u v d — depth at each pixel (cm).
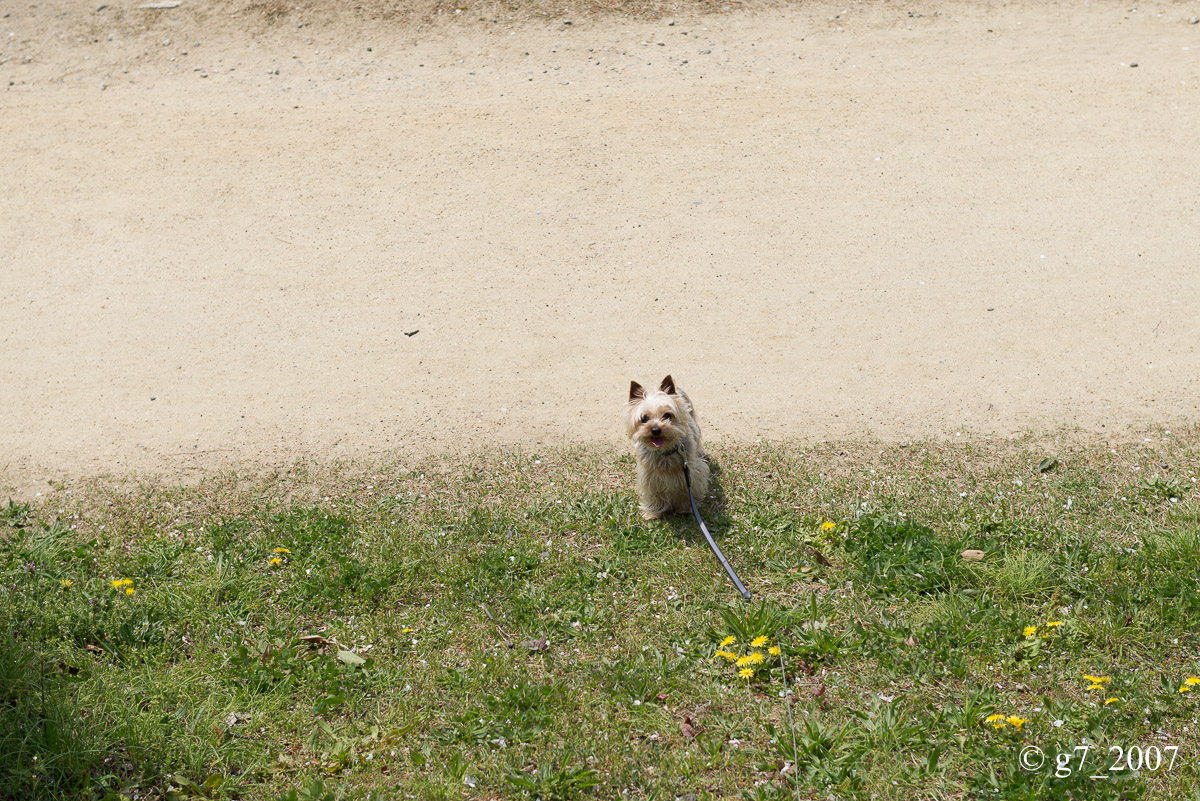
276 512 779
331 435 912
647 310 1105
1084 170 1317
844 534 700
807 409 923
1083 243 1176
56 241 1275
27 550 700
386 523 750
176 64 1698
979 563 646
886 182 1323
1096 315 1044
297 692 554
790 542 693
